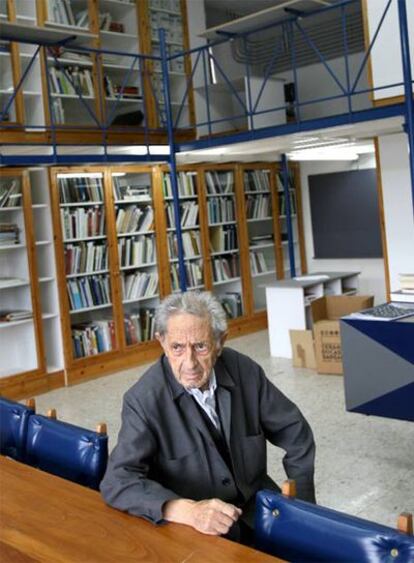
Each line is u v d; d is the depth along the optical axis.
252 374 2.20
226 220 8.24
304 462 2.19
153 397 2.02
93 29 6.57
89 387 6.34
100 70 6.63
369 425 4.68
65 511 1.81
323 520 1.59
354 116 4.85
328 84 8.35
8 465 2.19
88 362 6.61
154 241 7.34
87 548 1.58
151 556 1.53
